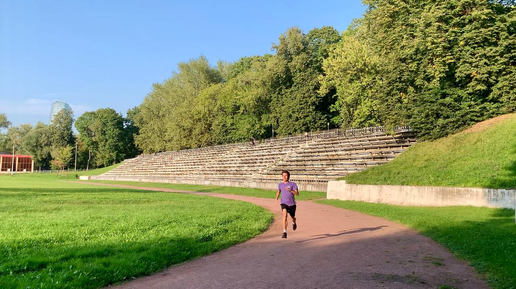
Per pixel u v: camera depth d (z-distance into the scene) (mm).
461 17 26328
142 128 100500
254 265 8109
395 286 6461
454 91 27594
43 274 6473
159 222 13023
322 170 36844
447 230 12445
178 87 89438
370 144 36562
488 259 8219
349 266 7980
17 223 12164
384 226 14562
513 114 25234
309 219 16984
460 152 23844
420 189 20953
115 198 24969
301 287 6398
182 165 68938
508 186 17422
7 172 112500
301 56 58000
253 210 19188
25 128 145375
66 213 15555
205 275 7273
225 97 69125
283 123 58406
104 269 7043
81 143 127625
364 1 40344
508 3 27469
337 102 52406
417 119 28594
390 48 33938
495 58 25547
